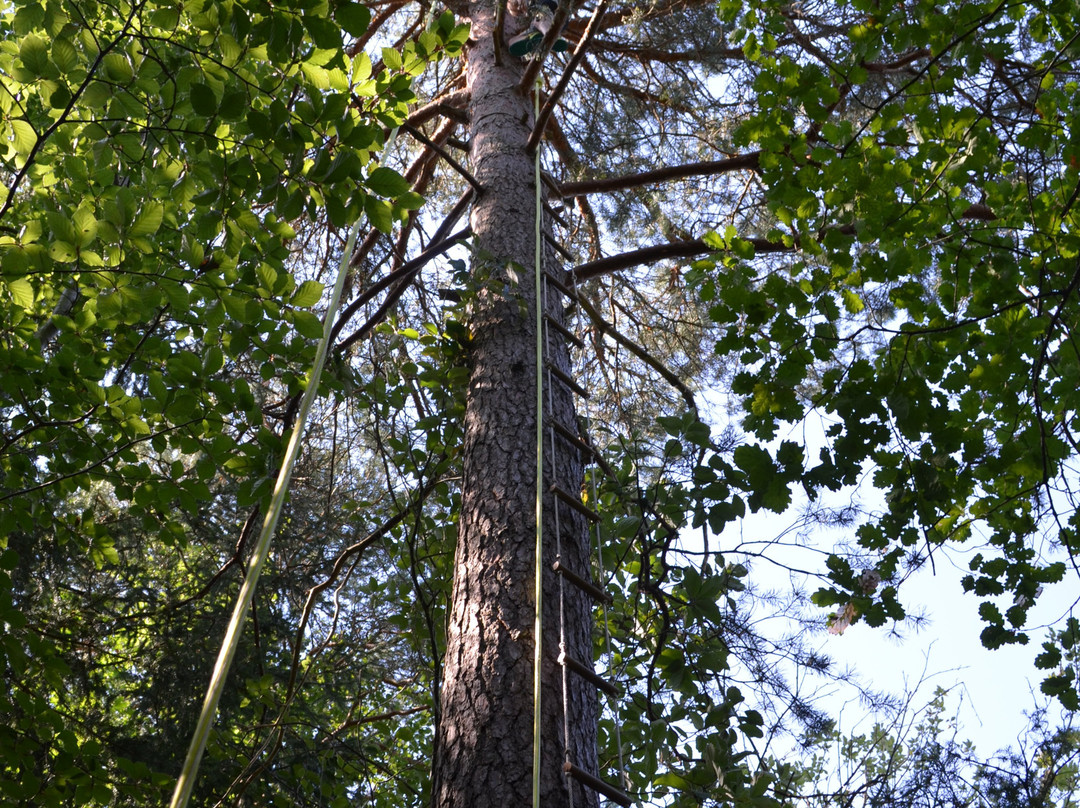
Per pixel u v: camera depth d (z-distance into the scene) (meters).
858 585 3.35
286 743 5.05
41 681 4.38
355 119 2.54
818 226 2.98
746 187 6.00
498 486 3.04
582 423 4.00
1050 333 2.77
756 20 3.05
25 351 3.29
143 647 5.34
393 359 4.45
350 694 5.71
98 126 2.68
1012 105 3.64
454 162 4.20
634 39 5.65
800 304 2.99
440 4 5.66
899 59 4.55
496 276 3.70
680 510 3.71
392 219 2.55
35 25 2.51
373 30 6.04
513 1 5.69
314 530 5.48
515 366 3.46
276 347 3.35
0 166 3.45
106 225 2.53
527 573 2.78
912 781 4.40
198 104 2.36
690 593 3.62
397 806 4.99
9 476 3.49
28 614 4.79
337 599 4.27
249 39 2.40
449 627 2.81
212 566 5.63
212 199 2.62
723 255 3.09
